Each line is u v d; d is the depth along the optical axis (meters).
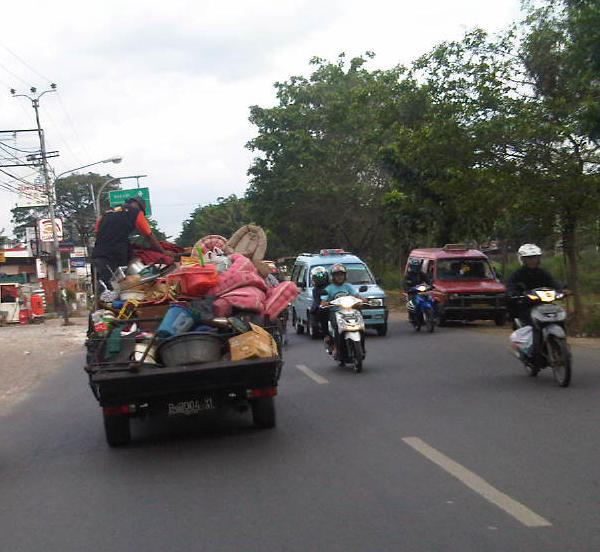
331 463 6.54
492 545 4.43
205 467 6.69
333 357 13.49
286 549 4.54
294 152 40.03
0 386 13.99
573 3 14.09
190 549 4.64
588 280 28.44
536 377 10.72
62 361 17.88
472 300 19.89
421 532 4.70
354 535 4.71
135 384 7.07
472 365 12.31
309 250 44.84
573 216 16.58
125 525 5.20
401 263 33.59
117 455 7.44
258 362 7.13
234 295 8.05
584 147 16.14
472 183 17.48
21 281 52.25
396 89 24.38
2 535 5.19
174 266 9.12
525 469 6.04
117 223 10.10
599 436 7.04
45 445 8.22
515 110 16.62
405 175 25.64
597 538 4.48
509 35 16.95
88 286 50.31
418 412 8.61
